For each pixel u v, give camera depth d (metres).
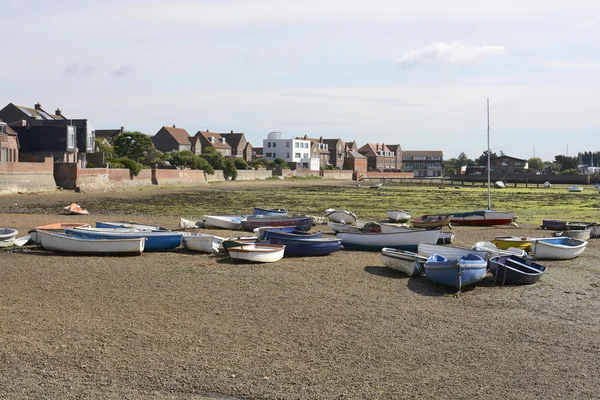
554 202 73.38
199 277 21.83
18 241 28.20
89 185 74.50
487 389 11.96
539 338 15.23
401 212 46.12
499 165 189.00
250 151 173.38
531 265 22.83
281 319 16.44
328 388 11.88
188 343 14.26
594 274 23.80
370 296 19.33
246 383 12.04
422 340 14.88
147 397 11.32
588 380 12.49
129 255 26.08
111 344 14.05
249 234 34.84
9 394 11.26
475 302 18.84
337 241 27.41
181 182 100.12
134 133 111.56
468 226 42.94
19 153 82.62
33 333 14.66
